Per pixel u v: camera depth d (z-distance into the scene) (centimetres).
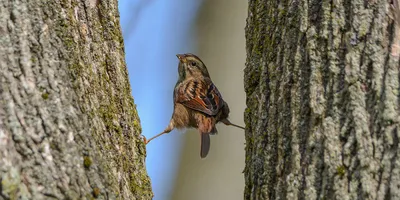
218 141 1850
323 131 785
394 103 769
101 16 960
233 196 1811
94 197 769
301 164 790
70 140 776
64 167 759
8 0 808
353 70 793
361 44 803
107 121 900
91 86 883
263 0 912
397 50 794
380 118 767
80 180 764
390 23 807
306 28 832
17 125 752
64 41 834
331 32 816
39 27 814
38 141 757
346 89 790
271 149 827
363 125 769
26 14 811
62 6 879
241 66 1881
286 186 792
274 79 852
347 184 756
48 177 745
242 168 1834
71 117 788
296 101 816
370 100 780
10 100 762
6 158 730
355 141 766
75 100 805
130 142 938
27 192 729
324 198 762
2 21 796
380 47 797
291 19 851
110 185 793
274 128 832
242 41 1903
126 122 941
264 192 816
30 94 773
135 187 916
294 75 826
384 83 780
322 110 794
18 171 732
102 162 796
